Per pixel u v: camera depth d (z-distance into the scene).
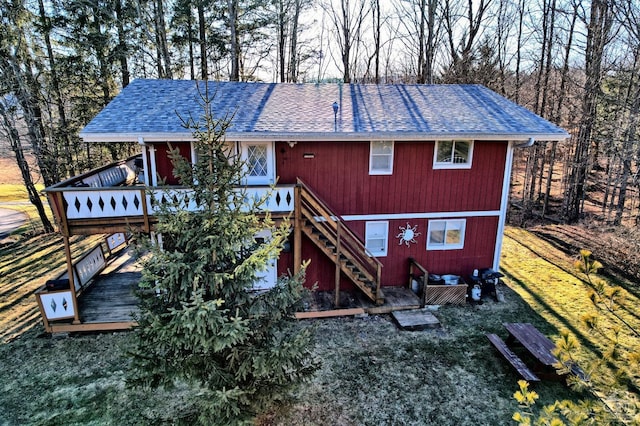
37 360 8.38
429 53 23.03
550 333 9.38
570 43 19.22
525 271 13.12
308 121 10.27
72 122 20.19
